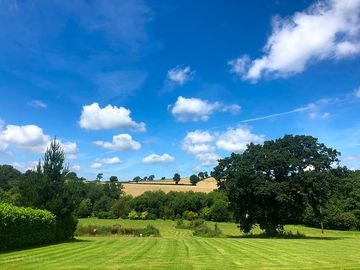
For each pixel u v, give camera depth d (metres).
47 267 16.11
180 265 17.09
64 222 34.12
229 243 31.84
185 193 117.44
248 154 48.31
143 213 109.62
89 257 20.11
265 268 16.41
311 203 47.06
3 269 15.41
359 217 84.81
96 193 119.19
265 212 48.31
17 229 24.91
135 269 15.83
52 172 33.00
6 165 83.12
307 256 21.47
